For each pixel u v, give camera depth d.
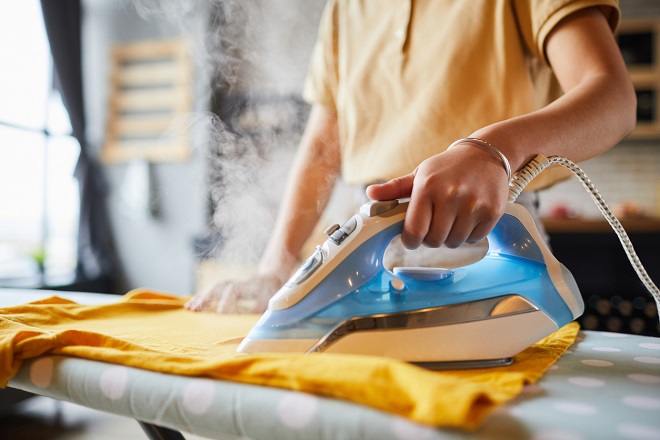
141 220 3.13
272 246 0.88
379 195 0.50
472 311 0.48
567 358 0.52
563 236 2.39
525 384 0.41
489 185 0.44
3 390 1.38
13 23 2.73
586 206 2.90
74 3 3.08
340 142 0.96
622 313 2.37
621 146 2.89
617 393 0.39
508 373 0.43
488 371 0.45
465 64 0.74
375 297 0.48
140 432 1.68
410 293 0.49
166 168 3.10
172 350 0.50
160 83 3.08
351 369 0.35
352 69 0.88
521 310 0.49
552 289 0.51
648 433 0.31
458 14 0.75
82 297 1.03
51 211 2.97
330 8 0.95
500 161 0.46
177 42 3.04
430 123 0.76
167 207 3.09
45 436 1.63
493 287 0.50
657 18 2.82
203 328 0.64
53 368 0.46
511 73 0.72
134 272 3.15
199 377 0.41
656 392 0.39
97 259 3.07
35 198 2.88
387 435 0.31
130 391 0.41
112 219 3.18
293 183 0.93
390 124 0.82
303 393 0.36
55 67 2.91
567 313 0.52
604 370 0.47
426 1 0.80
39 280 2.77
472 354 0.46
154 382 0.41
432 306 0.48
